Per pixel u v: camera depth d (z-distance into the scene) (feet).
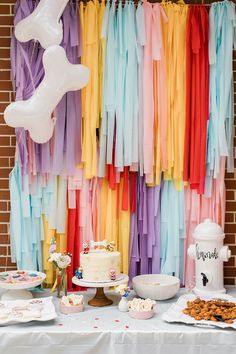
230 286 7.68
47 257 7.41
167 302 6.63
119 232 7.55
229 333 5.43
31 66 7.25
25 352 5.40
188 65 7.45
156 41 7.40
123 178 7.54
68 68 6.63
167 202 7.60
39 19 6.69
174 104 7.52
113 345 5.42
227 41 7.43
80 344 5.43
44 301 6.29
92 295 7.07
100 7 7.45
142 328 5.55
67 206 7.48
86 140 7.38
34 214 7.39
